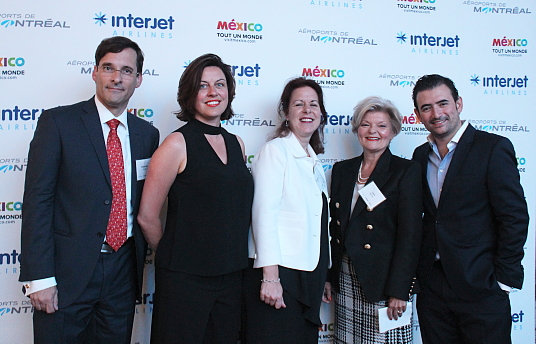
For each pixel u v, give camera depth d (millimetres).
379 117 1683
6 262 1867
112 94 1433
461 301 1596
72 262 1373
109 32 1919
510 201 1502
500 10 2332
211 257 1363
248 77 2066
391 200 1601
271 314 1473
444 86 1608
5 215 1863
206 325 1420
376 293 1563
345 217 1697
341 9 2166
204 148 1431
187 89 1475
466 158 1586
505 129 2330
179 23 1982
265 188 1513
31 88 1866
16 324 1878
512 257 1521
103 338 1511
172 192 1428
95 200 1403
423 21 2258
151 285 1974
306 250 1518
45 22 1869
